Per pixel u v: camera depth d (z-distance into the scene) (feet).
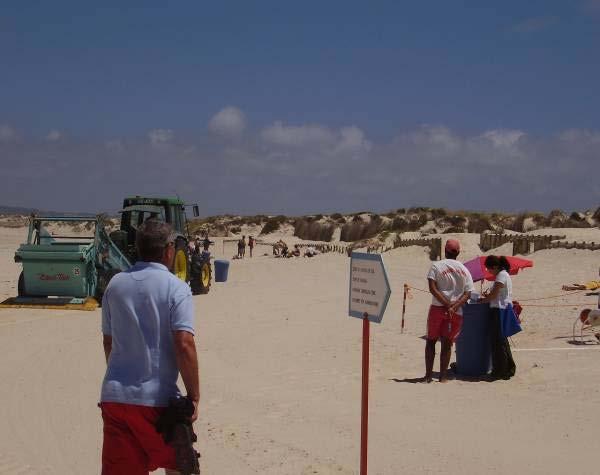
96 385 30.91
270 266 109.19
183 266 67.92
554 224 154.20
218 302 64.03
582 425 24.50
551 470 19.81
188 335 13.64
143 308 13.67
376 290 17.06
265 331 46.80
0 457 21.26
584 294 60.18
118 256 62.85
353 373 33.81
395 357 37.83
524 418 25.48
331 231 206.08
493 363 32.32
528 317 50.08
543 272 79.10
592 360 35.68
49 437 23.31
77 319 51.83
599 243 102.78
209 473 19.75
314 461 20.72
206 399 28.66
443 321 31.37
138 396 13.47
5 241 197.16
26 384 31.09
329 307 59.67
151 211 67.21
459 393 29.58
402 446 22.20
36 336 44.37
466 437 23.15
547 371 33.40
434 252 115.55
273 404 27.84
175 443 13.43
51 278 57.67
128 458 13.69
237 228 252.83
